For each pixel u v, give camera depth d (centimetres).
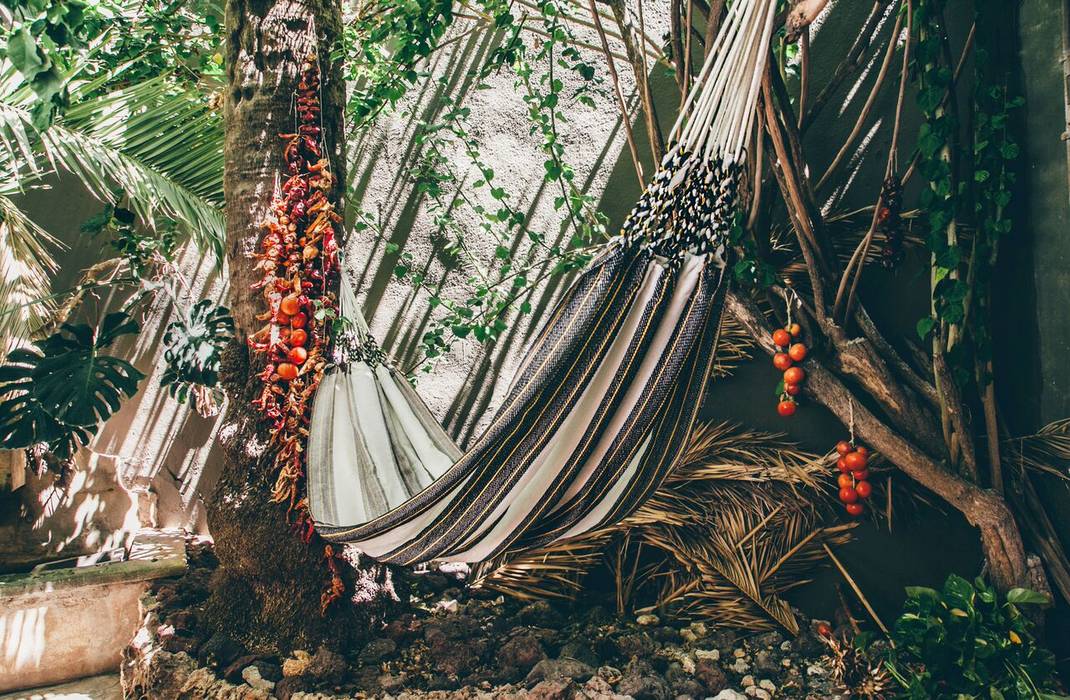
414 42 306
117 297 391
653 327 218
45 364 312
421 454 283
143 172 324
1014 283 274
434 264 365
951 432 270
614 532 313
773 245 305
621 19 288
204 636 281
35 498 362
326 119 286
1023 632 242
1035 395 267
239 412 282
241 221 281
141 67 354
